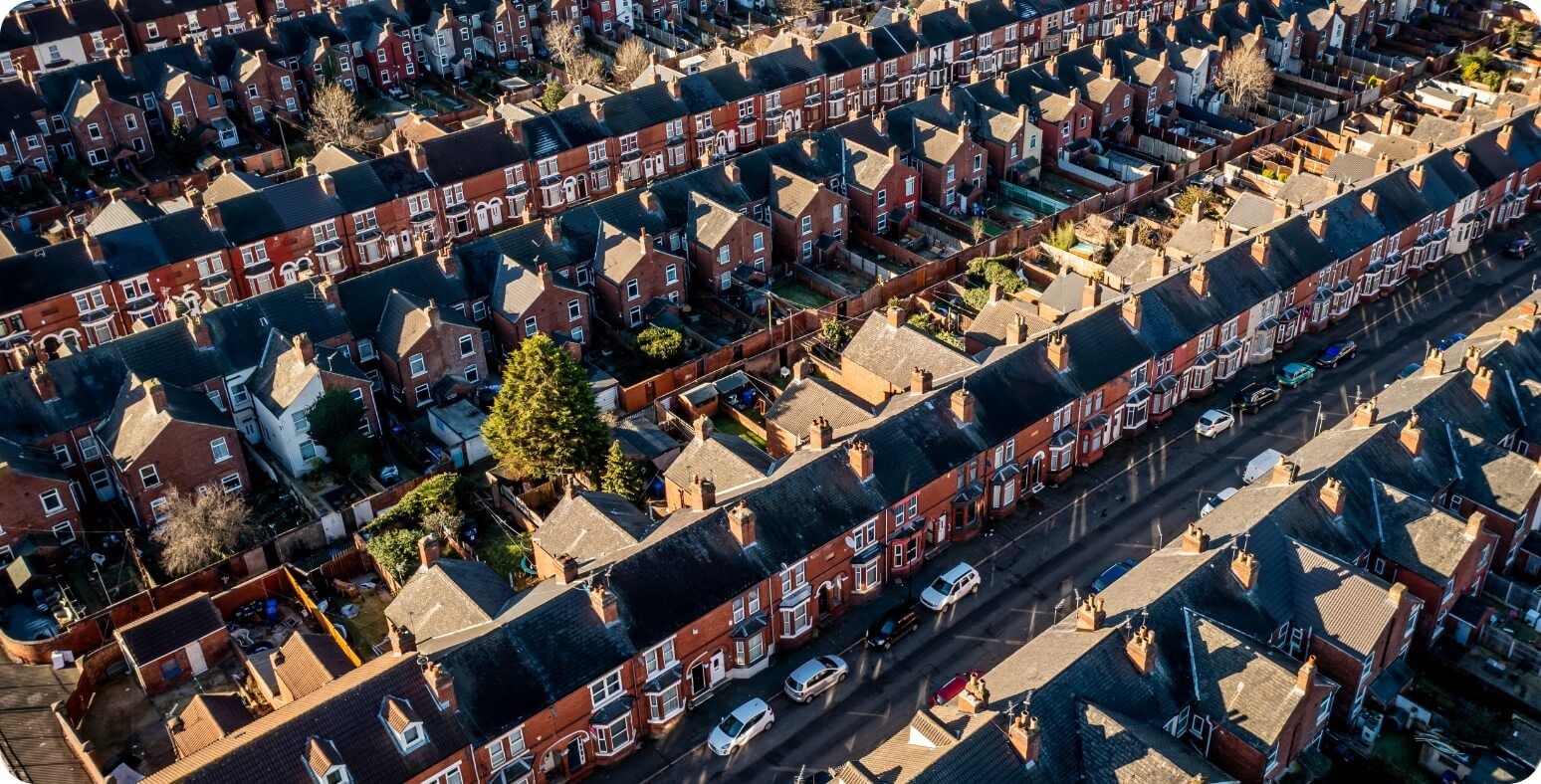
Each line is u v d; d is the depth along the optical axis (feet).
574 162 430.61
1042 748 190.60
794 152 407.23
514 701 205.77
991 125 439.63
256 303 314.55
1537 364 284.20
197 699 216.13
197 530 263.49
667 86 453.58
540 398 272.31
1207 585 217.56
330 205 383.65
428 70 572.51
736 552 233.76
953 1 552.00
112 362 297.53
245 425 315.17
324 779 187.83
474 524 281.54
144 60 501.56
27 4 584.40
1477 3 584.40
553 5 588.91
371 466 298.97
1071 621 223.30
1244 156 443.73
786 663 244.83
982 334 314.14
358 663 232.73
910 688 236.63
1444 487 252.62
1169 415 314.35
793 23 610.24
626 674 218.38
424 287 335.26
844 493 248.11
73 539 283.18
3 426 281.74
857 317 350.43
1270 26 526.57
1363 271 352.28
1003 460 276.21
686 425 312.09
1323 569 222.07
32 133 467.52
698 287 378.32
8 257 340.80
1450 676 233.35
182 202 458.91
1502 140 391.45
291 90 523.29
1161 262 317.63
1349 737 220.64
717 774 220.23
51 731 228.43
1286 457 267.18
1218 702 203.31
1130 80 476.95
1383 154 385.50
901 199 410.11
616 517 244.63
